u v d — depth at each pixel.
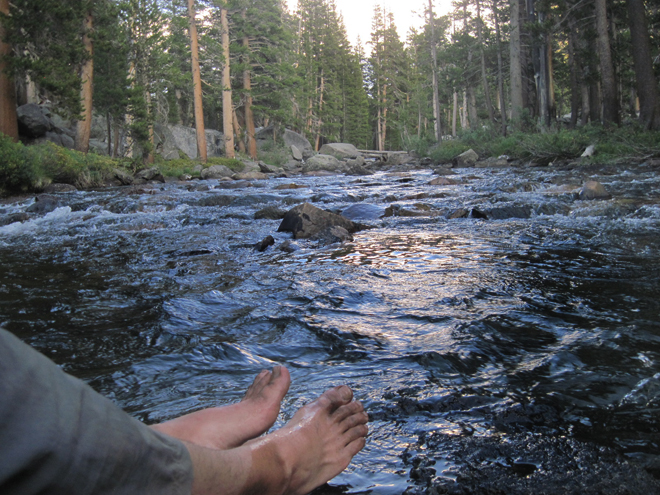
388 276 4.26
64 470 0.77
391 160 32.44
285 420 1.96
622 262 4.41
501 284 3.86
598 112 29.45
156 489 0.90
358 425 1.54
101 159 19.94
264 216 8.71
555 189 10.56
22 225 8.70
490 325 2.96
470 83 45.41
